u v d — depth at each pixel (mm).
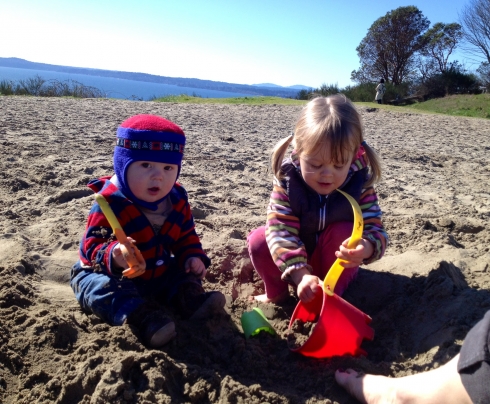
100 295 2010
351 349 1919
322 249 2299
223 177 4812
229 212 3709
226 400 1649
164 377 1686
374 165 2291
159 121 2055
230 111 13531
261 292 2596
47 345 1853
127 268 1917
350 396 1731
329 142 1969
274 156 2326
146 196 2037
